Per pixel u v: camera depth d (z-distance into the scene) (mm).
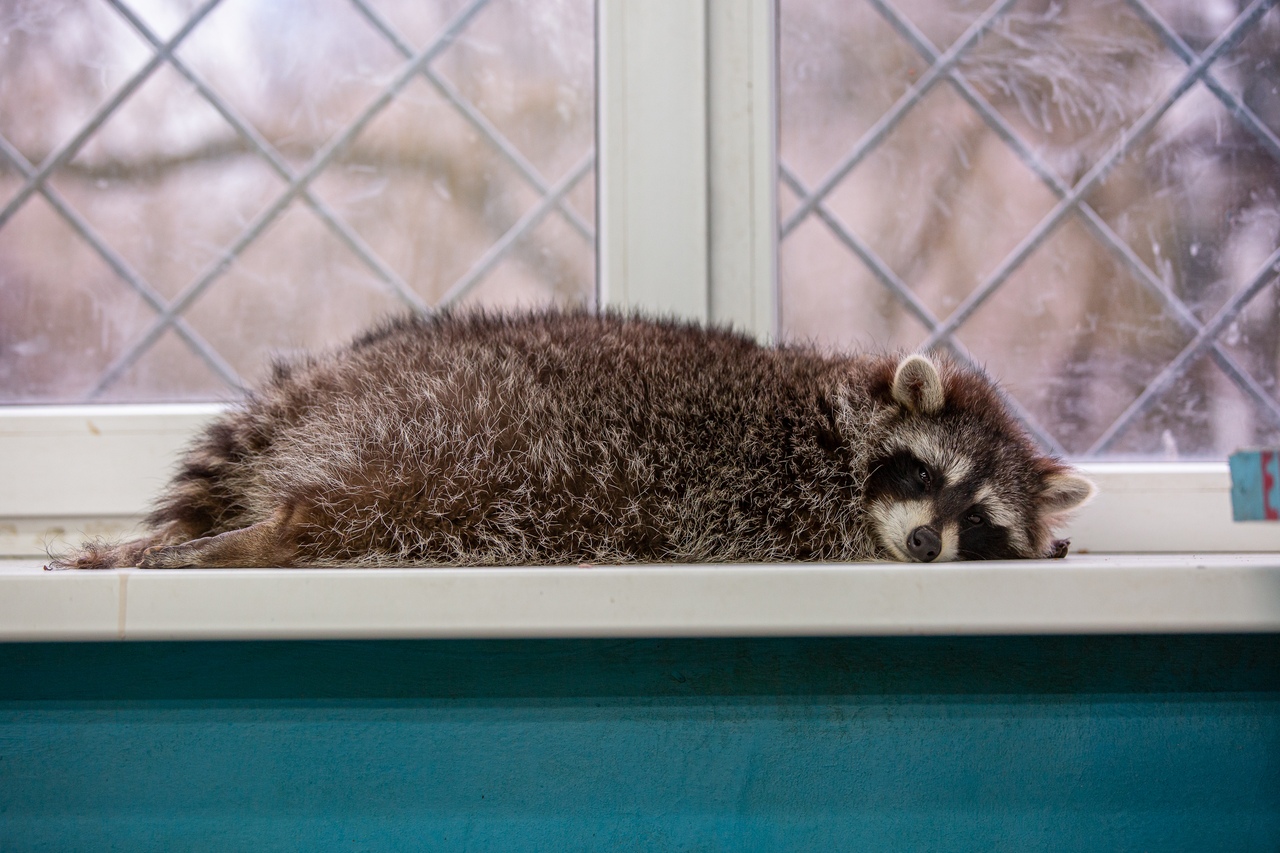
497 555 1283
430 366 1351
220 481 1431
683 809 1108
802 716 1114
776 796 1109
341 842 1100
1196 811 1115
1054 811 1112
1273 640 1129
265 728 1105
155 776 1101
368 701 1107
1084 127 1728
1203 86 1720
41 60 1694
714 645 1117
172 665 1107
